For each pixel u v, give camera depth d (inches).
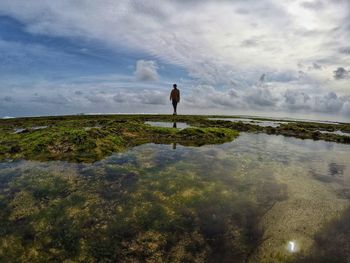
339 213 220.1
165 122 1010.7
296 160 407.8
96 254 167.8
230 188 269.7
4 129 705.0
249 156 420.5
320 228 197.8
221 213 218.4
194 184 277.3
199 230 194.4
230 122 968.9
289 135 758.5
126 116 1366.9
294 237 186.5
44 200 235.3
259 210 224.2
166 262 162.6
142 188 264.2
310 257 167.6
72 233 187.6
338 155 468.4
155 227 196.5
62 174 304.0
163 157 395.5
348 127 1088.2
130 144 497.7
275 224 203.0
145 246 175.8
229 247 176.9
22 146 421.4
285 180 299.6
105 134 492.1
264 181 293.9
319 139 699.4
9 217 206.5
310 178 311.9
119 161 366.0
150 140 547.8
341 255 169.0
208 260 165.0
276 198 248.1
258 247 176.9
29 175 299.9
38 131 525.3
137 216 210.7
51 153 397.4
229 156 414.3
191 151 446.3
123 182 280.2
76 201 233.8
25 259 162.6
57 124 817.5
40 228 192.9
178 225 199.9
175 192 255.6
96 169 325.1
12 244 174.9
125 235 186.5
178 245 177.8
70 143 420.2
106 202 232.7
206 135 590.9
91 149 413.4
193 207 227.1
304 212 220.7
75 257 164.9
